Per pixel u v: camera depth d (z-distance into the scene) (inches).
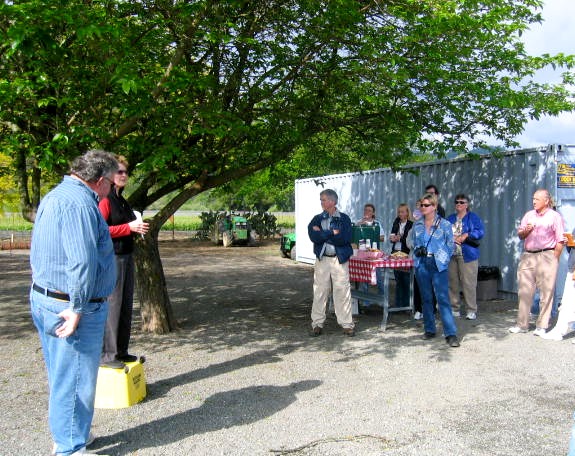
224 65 285.7
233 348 261.6
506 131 335.6
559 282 341.4
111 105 254.2
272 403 188.1
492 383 208.2
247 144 294.5
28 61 224.1
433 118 322.7
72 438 139.7
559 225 270.1
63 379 138.0
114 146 255.3
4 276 550.9
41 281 134.8
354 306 340.2
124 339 201.9
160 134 255.6
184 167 290.7
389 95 288.0
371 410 181.6
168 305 298.7
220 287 467.2
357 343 269.4
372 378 215.2
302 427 167.9
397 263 297.6
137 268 292.7
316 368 228.7
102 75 232.1
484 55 294.5
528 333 283.7
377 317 332.8
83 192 136.6
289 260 711.7
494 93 283.0
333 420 173.3
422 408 183.3
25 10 183.0
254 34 275.3
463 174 418.3
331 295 340.8
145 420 173.5
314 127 304.3
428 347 260.7
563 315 269.6
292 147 300.8
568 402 187.9
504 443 156.3
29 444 156.4
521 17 278.8
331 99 299.0
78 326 136.8
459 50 268.5
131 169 292.8
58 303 133.8
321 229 283.3
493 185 391.2
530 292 280.7
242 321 323.6
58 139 213.6
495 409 181.9
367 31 268.4
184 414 178.4
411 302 310.0
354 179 569.0
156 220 292.8
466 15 245.0
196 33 231.8
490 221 394.6
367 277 300.2
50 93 244.5
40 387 207.5
